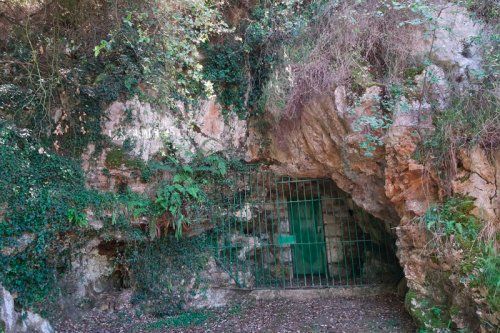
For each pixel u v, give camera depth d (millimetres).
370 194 6949
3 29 6855
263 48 7934
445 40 6047
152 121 7531
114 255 7871
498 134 5035
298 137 7496
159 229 7605
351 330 5941
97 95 7152
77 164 6973
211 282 8219
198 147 7953
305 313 7012
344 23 6488
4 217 5773
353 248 9320
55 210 6254
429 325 5125
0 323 5141
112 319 7352
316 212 9422
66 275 7160
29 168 6309
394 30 6254
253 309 7602
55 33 6859
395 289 7754
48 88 6836
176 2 5746
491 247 4582
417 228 5477
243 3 7996
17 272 5992
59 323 6781
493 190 4949
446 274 5055
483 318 4422
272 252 9109
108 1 6281
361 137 6156
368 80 6203
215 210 8242
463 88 5621
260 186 8695
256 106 8133
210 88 6734
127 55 7301
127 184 7359
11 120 6527
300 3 7367
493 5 6000
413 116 5719
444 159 5379
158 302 7777
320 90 6574
